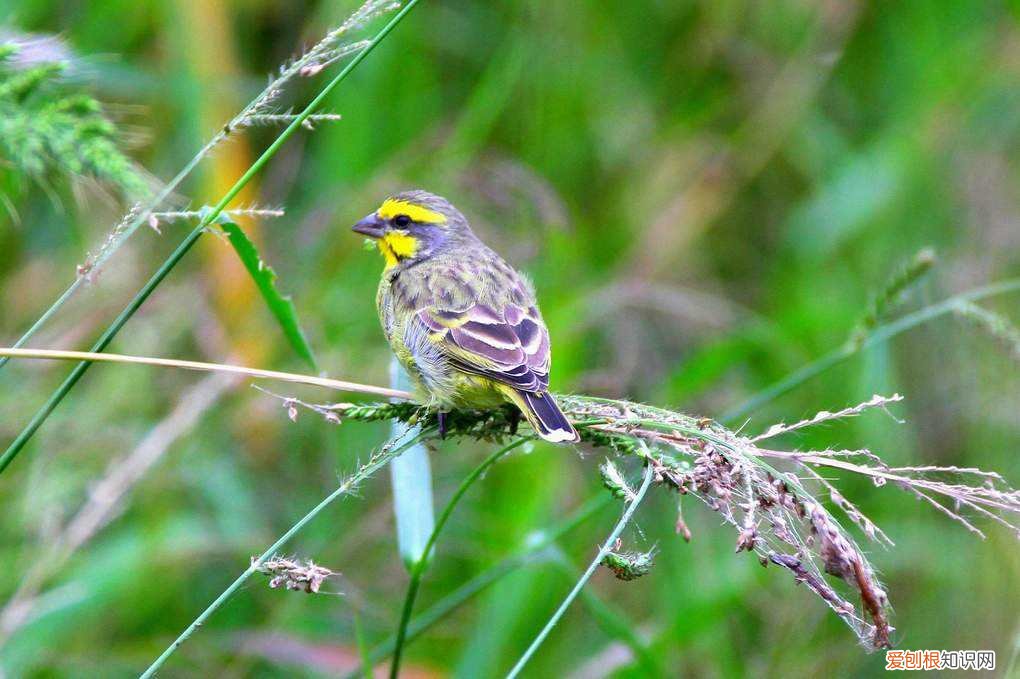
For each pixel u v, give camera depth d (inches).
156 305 469.1
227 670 400.5
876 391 463.2
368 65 508.1
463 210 495.5
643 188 558.9
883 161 565.6
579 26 545.6
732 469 234.8
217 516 451.2
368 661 309.1
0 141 197.2
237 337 470.6
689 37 579.5
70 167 198.2
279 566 233.3
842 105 619.5
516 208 494.6
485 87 504.4
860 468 235.8
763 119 568.4
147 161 484.1
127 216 242.1
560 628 428.1
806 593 431.2
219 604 232.4
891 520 467.8
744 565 440.1
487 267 376.8
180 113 486.0
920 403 514.3
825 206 561.3
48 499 405.1
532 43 535.8
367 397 471.5
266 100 240.2
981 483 266.4
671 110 578.9
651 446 262.4
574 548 444.5
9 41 208.7
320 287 487.8
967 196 567.8
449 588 444.8
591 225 548.7
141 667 398.0
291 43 524.4
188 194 480.4
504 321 342.6
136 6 478.6
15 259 465.7
